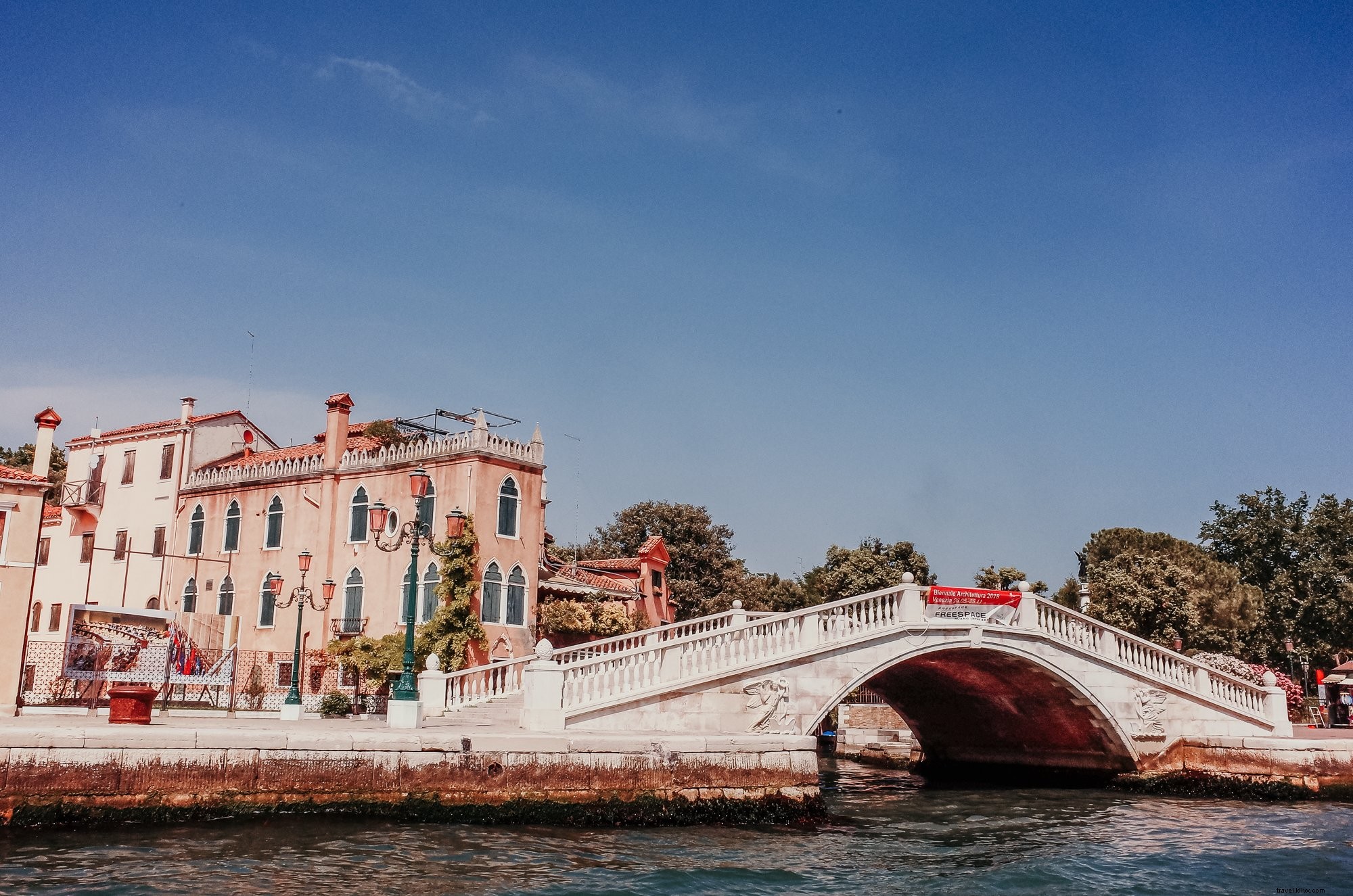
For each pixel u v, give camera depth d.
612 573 48.28
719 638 24.39
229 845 16.50
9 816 16.39
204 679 27.27
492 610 36.50
